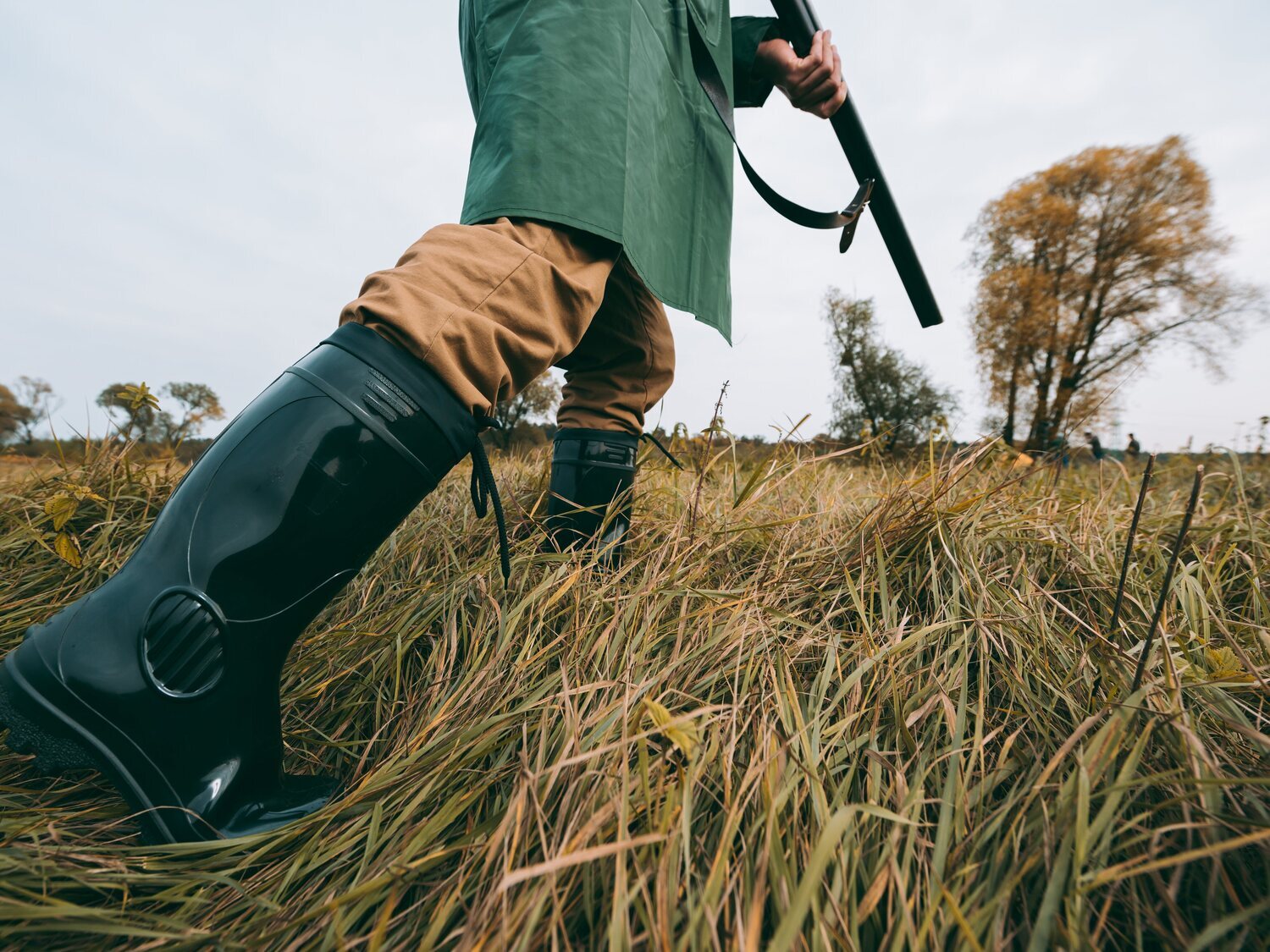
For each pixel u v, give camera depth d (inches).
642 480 64.6
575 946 16.5
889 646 27.8
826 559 40.2
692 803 19.4
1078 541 41.1
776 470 46.4
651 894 16.9
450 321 24.1
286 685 31.7
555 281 27.5
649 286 32.8
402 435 23.6
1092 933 16.6
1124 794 19.8
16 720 19.7
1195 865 17.9
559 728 24.0
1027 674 27.8
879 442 65.3
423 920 17.6
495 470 72.3
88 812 21.5
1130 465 76.5
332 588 24.3
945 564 37.4
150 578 21.0
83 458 54.6
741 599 32.2
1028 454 54.2
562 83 29.2
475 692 27.8
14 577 40.9
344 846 19.9
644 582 34.5
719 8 41.9
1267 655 27.2
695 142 39.3
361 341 23.7
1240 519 43.1
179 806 20.3
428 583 39.3
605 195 29.3
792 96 49.8
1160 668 23.9
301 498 22.2
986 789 20.3
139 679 20.0
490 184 28.3
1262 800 18.9
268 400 23.2
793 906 13.7
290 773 27.2
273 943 16.6
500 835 17.1
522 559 40.1
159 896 17.9
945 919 15.7
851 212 49.6
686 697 24.4
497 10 34.0
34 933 16.3
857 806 16.5
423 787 22.1
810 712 24.8
